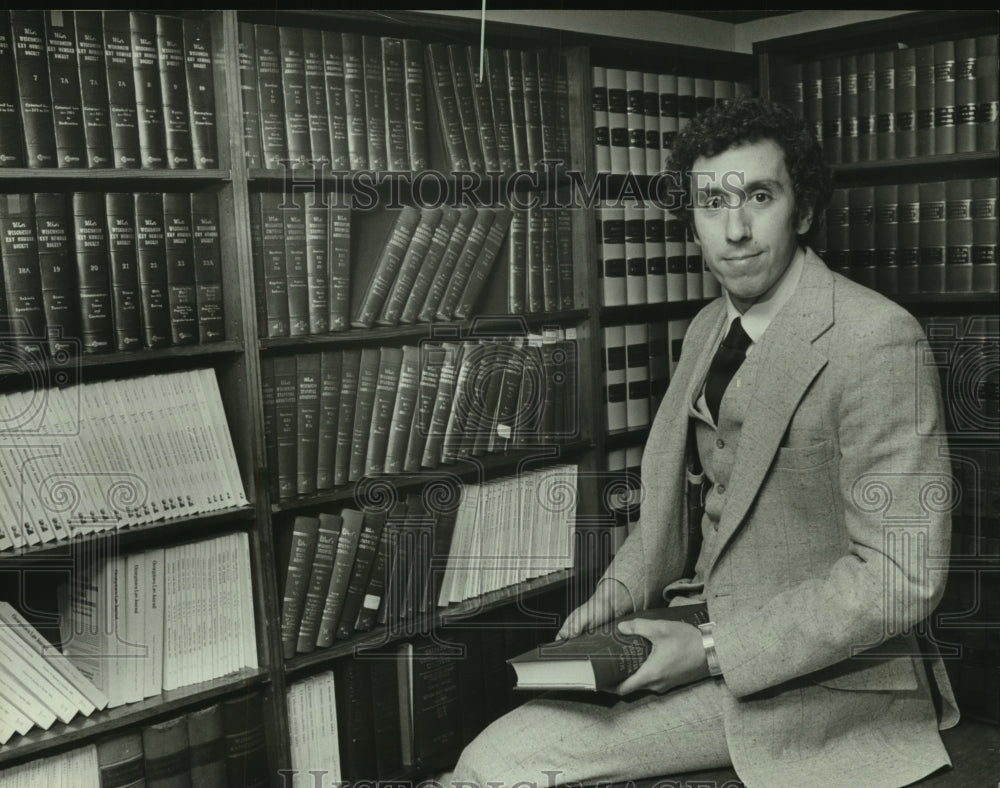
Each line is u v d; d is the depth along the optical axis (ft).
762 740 5.72
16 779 6.26
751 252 5.86
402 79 7.66
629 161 9.28
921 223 9.30
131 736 6.71
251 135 6.98
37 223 6.16
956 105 9.02
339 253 7.44
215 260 6.93
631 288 9.41
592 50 9.05
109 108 6.40
